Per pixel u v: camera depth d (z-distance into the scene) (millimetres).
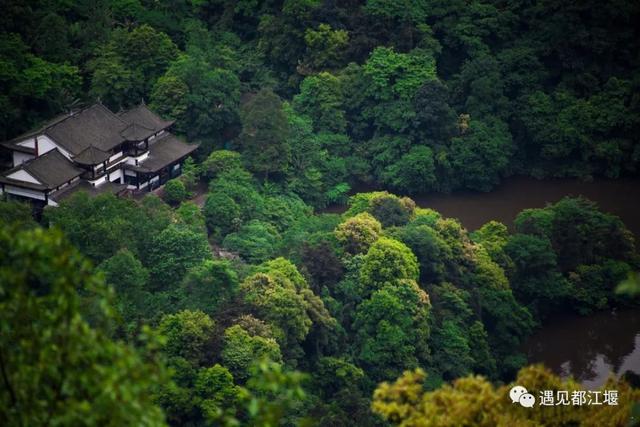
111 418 91000
